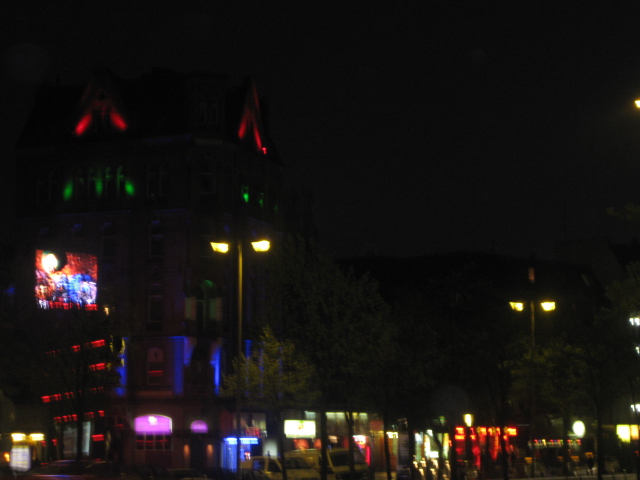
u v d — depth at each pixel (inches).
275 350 1852.9
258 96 3255.4
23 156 2908.5
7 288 2034.9
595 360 2066.9
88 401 2269.9
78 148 2844.5
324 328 1763.0
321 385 1774.1
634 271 2097.7
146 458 2632.9
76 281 2509.8
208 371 2694.4
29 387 2406.5
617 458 2989.7
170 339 2669.8
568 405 2316.7
